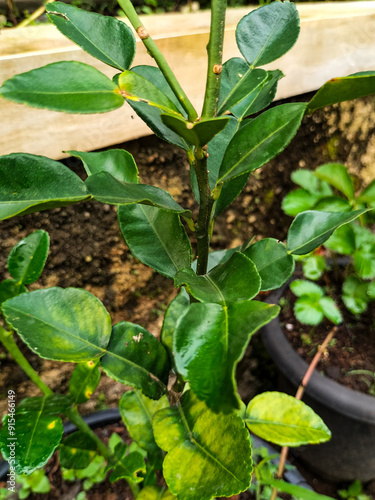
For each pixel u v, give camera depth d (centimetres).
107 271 59
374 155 84
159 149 57
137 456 38
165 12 68
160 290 66
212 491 24
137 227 33
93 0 61
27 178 20
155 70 30
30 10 58
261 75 25
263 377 81
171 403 36
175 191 62
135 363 29
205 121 17
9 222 48
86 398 36
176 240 33
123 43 25
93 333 27
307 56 61
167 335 34
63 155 46
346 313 72
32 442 29
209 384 16
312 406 63
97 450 40
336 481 70
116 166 32
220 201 31
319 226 31
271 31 28
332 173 59
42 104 17
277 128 23
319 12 63
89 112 18
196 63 50
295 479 57
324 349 62
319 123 73
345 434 61
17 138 42
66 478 52
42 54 40
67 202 19
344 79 18
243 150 23
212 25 19
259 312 18
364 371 63
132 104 26
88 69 19
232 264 23
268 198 75
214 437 26
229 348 17
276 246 31
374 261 58
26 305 26
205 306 19
